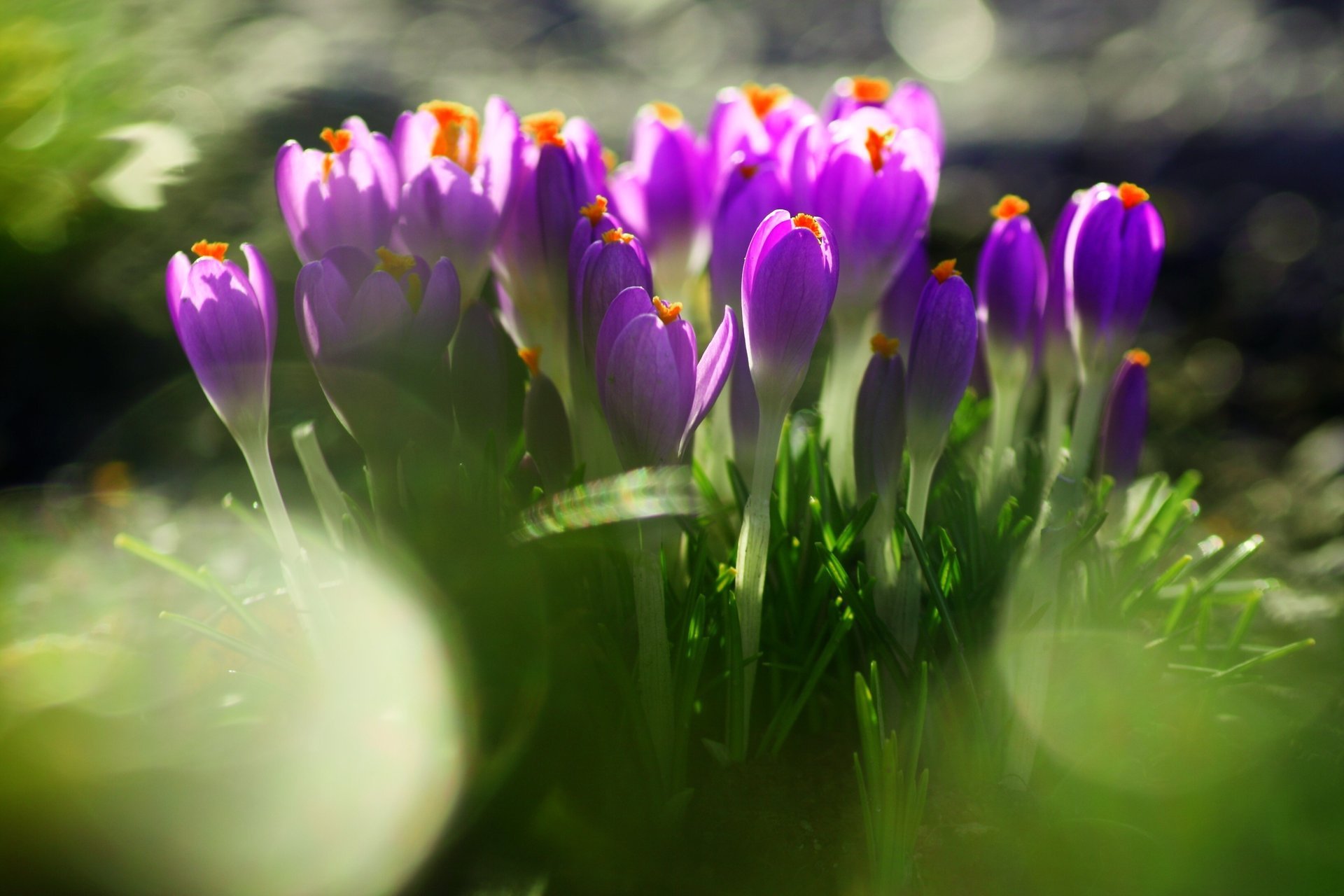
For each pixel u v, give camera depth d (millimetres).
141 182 830
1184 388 1312
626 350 640
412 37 2924
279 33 2547
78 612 824
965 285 664
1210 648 742
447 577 680
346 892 667
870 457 690
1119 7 3307
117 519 947
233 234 1304
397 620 684
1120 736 702
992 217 1729
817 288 644
